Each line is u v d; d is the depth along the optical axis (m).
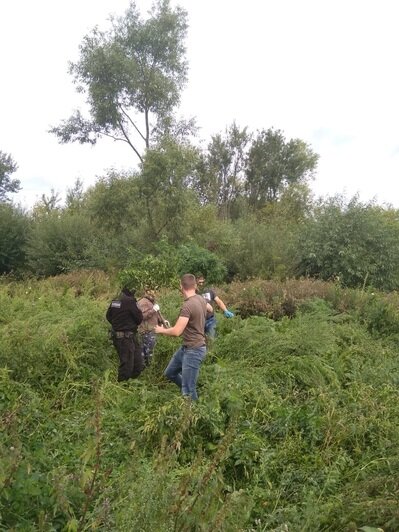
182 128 26.94
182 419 4.09
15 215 25.12
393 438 5.18
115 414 5.41
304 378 6.89
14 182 51.19
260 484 4.68
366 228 17.38
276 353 7.51
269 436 5.47
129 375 6.74
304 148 42.84
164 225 20.45
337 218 17.67
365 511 3.97
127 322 6.75
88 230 22.34
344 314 9.98
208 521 2.95
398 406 5.96
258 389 6.28
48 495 3.55
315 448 5.19
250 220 22.25
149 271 10.64
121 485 3.47
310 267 17.80
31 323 7.40
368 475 4.68
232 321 8.91
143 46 25.73
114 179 20.41
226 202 41.28
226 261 18.55
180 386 6.61
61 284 15.30
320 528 4.00
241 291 11.55
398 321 9.84
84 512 3.14
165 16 25.53
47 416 5.42
